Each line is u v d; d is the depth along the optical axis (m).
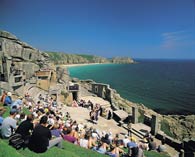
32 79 42.12
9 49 44.34
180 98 76.38
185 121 43.78
